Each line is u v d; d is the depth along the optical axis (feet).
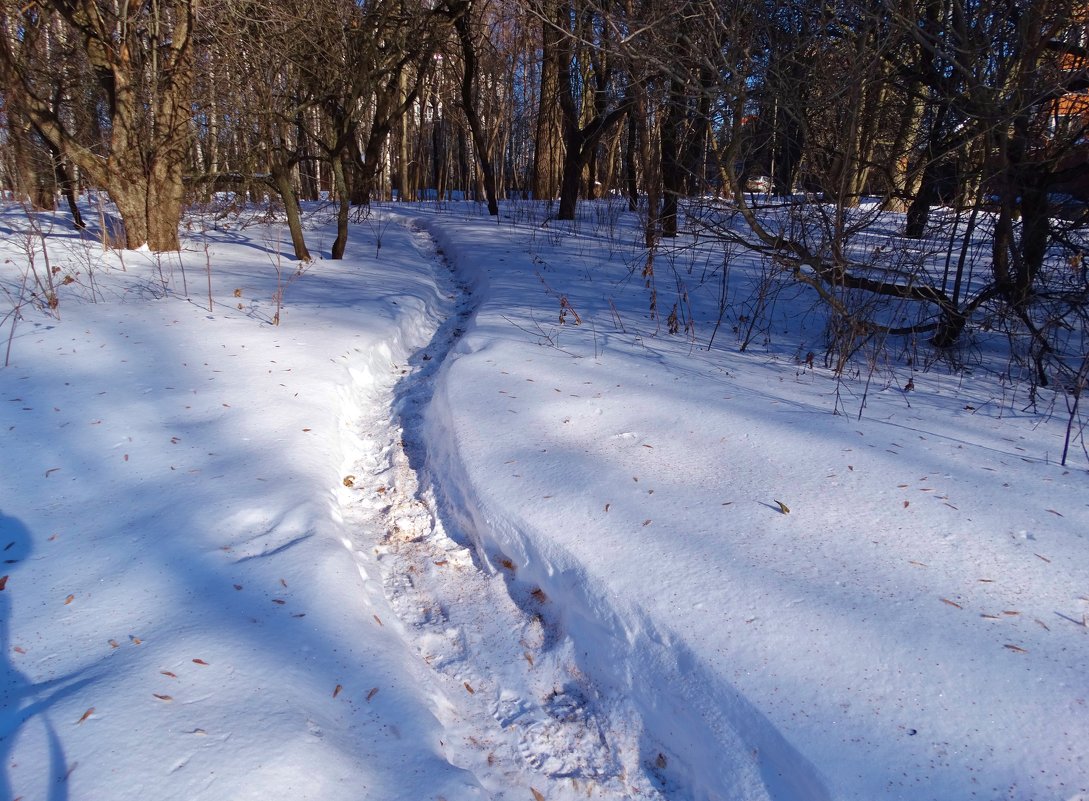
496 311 23.17
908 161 18.61
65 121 33.37
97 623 8.61
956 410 14.99
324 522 11.30
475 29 49.90
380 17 27.58
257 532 10.84
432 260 38.65
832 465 12.28
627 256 34.45
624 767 8.16
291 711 7.40
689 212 20.34
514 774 8.00
